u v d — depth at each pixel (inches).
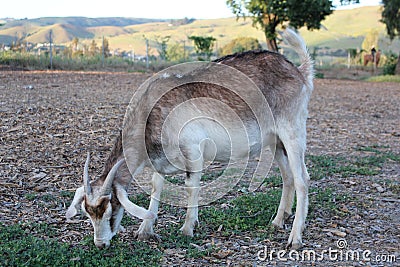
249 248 212.7
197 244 214.2
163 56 1320.1
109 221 190.1
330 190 287.7
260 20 1210.6
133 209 183.2
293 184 238.7
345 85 978.7
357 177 320.5
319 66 1444.4
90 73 854.5
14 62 890.1
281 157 238.4
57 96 537.3
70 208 186.2
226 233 223.8
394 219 248.8
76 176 298.7
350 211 257.1
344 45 2679.6
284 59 231.1
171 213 249.0
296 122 225.6
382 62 1494.8
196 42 1274.6
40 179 288.8
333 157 373.1
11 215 237.1
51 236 216.4
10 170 297.7
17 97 510.3
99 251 197.6
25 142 349.1
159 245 211.0
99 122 414.3
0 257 187.5
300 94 226.2
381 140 443.5
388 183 305.4
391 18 1233.4
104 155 336.2
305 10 1170.6
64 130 383.9
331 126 494.6
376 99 730.8
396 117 571.5
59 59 956.6
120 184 198.7
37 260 186.5
